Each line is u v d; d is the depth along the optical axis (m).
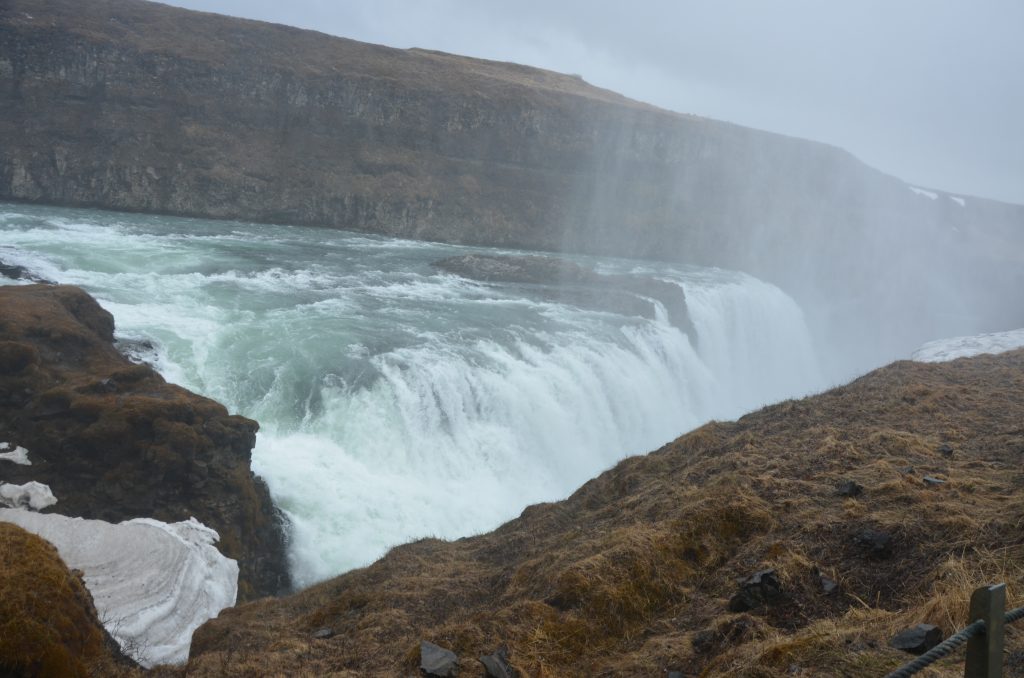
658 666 7.45
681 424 39.28
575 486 29.86
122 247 40.47
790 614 7.82
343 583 12.41
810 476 11.09
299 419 25.11
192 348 26.38
